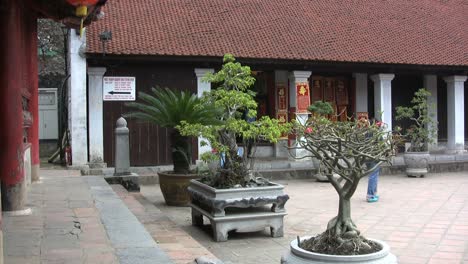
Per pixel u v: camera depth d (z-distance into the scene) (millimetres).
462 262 6160
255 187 7445
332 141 4480
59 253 4688
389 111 19094
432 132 17203
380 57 18047
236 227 7320
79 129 15109
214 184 7688
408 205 10469
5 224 5945
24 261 4422
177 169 10555
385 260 3865
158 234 6637
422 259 6301
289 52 16969
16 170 6617
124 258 4535
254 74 19516
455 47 20297
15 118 6695
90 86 15586
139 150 16062
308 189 13320
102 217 6379
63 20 8055
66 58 17891
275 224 7523
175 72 16375
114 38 15641
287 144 19359
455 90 20172
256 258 6438
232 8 18891
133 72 16000
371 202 10875
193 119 10133
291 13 19547
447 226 8281
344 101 20734
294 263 3967
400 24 20875
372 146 4539
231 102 7824
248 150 9031
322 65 17516
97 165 15359
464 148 21328
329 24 19484
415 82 21594
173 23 17141
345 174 4391
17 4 6965
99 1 7023
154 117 10477
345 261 3811
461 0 24266
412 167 16047
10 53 6777
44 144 21891
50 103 22203
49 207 7094
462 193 12297
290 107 18453
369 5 21672
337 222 4301
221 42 16625
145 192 12688
